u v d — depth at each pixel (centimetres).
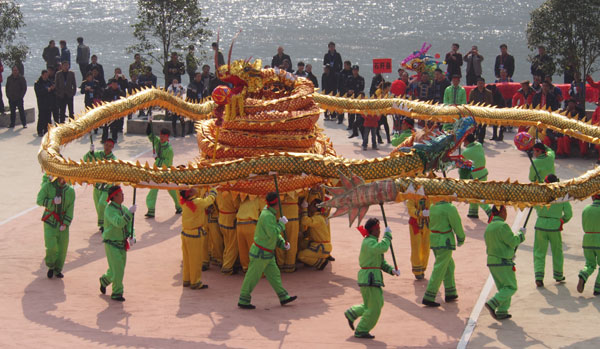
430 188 1062
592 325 1116
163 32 2738
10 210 1748
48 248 1295
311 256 1370
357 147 2456
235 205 1348
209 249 1405
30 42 6550
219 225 1366
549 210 1286
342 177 1059
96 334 1082
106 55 5547
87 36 7031
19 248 1477
